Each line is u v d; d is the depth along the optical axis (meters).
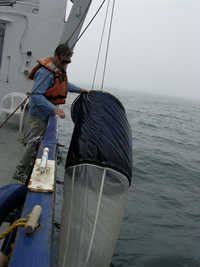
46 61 3.07
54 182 1.96
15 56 5.50
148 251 3.93
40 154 2.34
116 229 1.87
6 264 1.26
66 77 3.42
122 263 3.57
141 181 7.30
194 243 4.34
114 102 2.70
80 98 2.94
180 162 10.37
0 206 1.68
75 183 2.00
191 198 6.52
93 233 1.74
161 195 6.38
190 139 18.19
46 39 5.50
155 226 4.73
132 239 4.18
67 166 2.17
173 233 4.58
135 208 5.33
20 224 1.37
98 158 2.07
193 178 8.37
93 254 1.67
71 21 4.34
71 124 14.46
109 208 1.87
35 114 3.21
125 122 2.58
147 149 12.13
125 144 2.31
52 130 2.96
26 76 5.60
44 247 1.29
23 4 6.35
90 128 2.34
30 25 5.40
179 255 3.94
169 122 28.58
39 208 1.47
